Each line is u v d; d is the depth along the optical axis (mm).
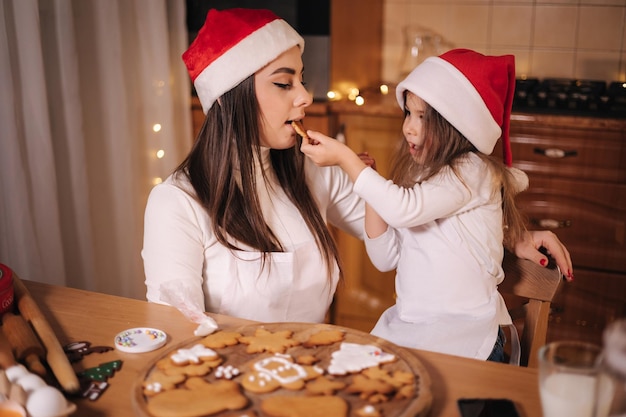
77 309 1270
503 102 1489
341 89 2771
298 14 2625
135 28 2445
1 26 1881
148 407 904
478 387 1011
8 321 1146
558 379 816
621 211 2566
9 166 1964
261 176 1492
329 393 936
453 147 1455
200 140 1483
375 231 1515
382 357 1026
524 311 1474
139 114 2523
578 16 2920
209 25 1443
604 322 2680
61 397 917
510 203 1531
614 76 2936
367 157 1680
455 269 1427
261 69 1424
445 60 1451
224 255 1440
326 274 1531
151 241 1406
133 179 2461
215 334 1106
